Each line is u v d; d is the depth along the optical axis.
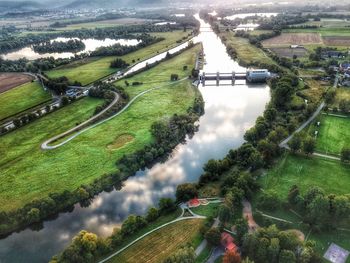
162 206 133.38
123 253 115.06
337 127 190.25
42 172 165.12
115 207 145.00
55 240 128.75
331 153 164.88
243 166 156.12
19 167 170.12
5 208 141.62
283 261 100.62
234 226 120.50
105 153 178.50
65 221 138.25
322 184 142.50
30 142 194.12
